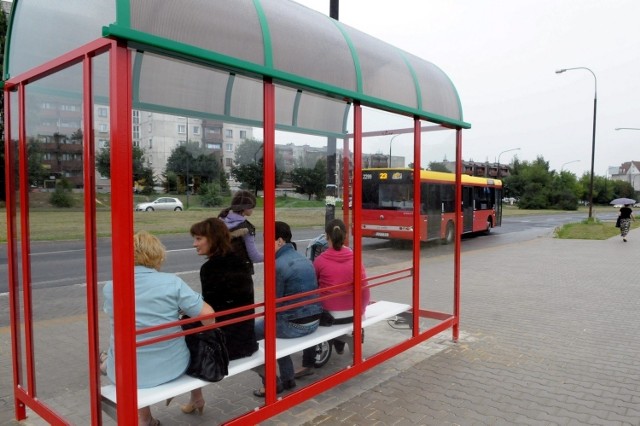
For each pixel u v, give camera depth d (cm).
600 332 625
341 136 443
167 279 300
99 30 260
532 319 692
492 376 470
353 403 409
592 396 427
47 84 312
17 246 355
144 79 354
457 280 577
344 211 432
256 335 359
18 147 344
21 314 358
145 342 277
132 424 264
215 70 346
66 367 326
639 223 3256
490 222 2400
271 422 374
